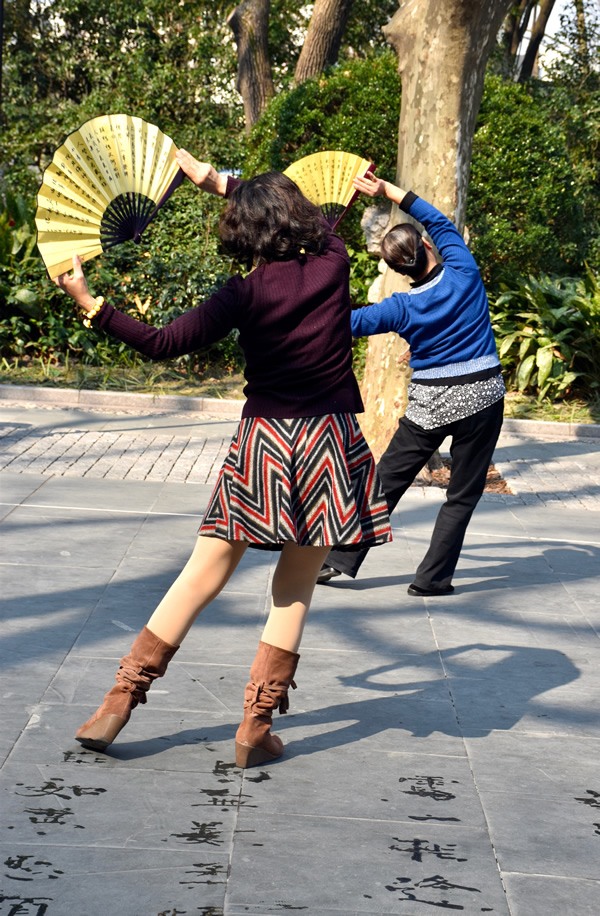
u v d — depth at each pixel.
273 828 2.78
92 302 2.87
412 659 4.19
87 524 5.93
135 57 19.23
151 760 3.15
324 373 2.97
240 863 2.59
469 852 2.71
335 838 2.74
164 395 10.24
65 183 2.91
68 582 4.88
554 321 11.30
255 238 2.95
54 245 2.88
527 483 7.84
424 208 4.75
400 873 2.58
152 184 2.98
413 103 7.50
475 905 2.46
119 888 2.45
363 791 3.03
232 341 11.69
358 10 21.84
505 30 24.14
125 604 4.61
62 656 3.96
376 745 3.36
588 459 8.84
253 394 2.99
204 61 19.17
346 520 2.94
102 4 19.47
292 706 3.66
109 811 2.81
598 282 12.01
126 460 7.72
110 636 4.21
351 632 4.48
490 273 12.52
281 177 3.02
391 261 4.82
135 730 3.36
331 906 2.42
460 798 3.02
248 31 16.97
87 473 7.24
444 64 7.30
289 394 2.95
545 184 12.14
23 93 19.88
